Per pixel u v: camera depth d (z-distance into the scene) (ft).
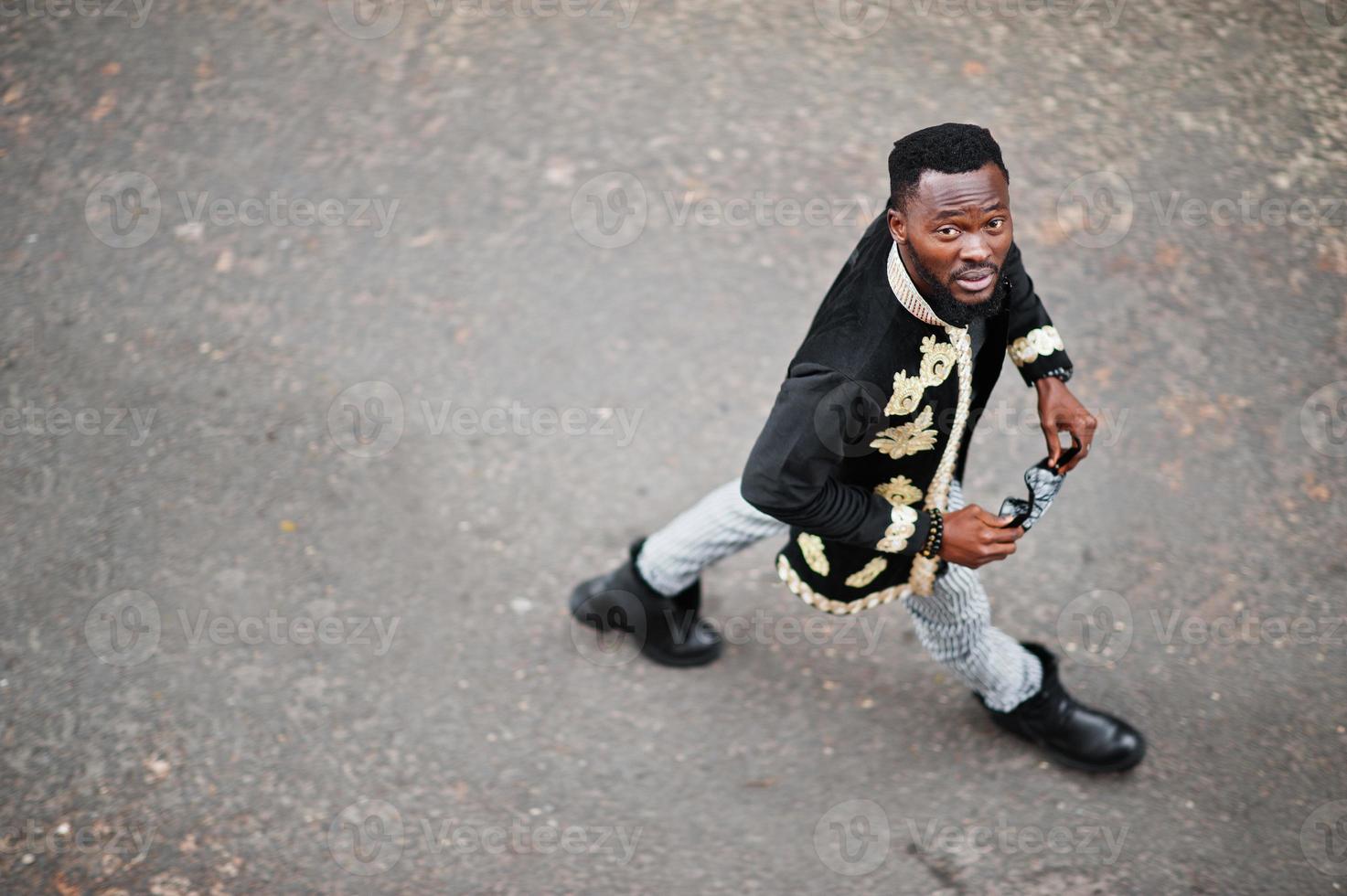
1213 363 16.46
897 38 21.11
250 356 16.66
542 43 21.04
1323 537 14.67
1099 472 15.37
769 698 13.43
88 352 16.65
